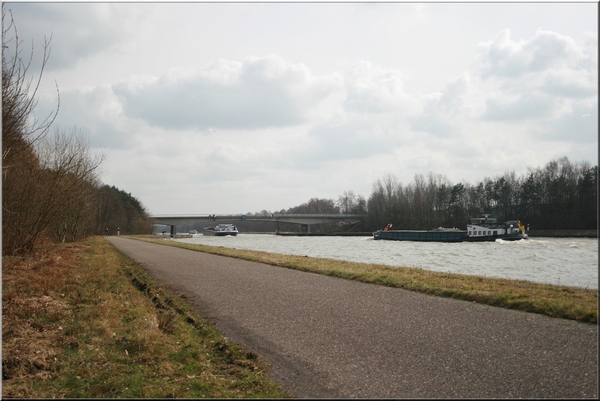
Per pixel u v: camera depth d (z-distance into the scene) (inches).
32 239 1000.9
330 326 383.2
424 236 3112.7
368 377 265.3
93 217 2815.0
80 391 243.4
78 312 430.0
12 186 874.8
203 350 323.6
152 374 270.4
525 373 261.4
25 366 272.5
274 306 474.9
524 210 4030.5
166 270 837.2
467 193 4731.8
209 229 7224.4
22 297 476.4
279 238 4416.8
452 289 519.5
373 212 5201.8
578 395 230.1
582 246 2242.9
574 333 336.2
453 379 257.0
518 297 455.2
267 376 272.5
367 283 626.2
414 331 358.3
